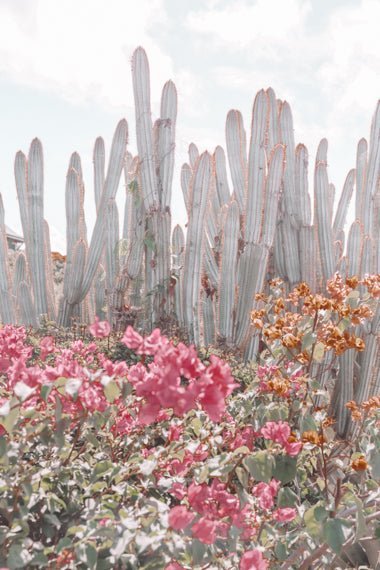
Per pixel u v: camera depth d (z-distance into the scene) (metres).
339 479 2.12
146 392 1.75
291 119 7.18
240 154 7.29
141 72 6.71
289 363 3.06
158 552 1.62
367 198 7.02
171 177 6.76
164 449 2.25
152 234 6.70
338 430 5.66
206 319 7.28
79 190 7.89
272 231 6.49
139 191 6.76
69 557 1.59
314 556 2.23
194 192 6.34
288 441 2.19
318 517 2.06
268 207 6.48
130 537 1.57
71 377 1.81
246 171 7.33
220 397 1.68
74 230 7.86
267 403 2.92
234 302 6.58
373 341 5.60
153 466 1.91
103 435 2.42
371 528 2.49
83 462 2.23
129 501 1.96
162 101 6.74
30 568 1.71
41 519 1.93
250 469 2.04
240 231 6.97
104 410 1.88
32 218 7.64
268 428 2.21
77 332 6.62
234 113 7.23
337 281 2.89
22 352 2.42
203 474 1.96
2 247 8.16
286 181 6.96
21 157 7.84
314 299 2.72
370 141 7.08
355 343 2.69
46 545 1.94
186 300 6.42
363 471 2.40
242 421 2.81
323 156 7.69
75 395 1.64
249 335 6.41
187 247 6.40
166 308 6.67
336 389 5.81
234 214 6.46
